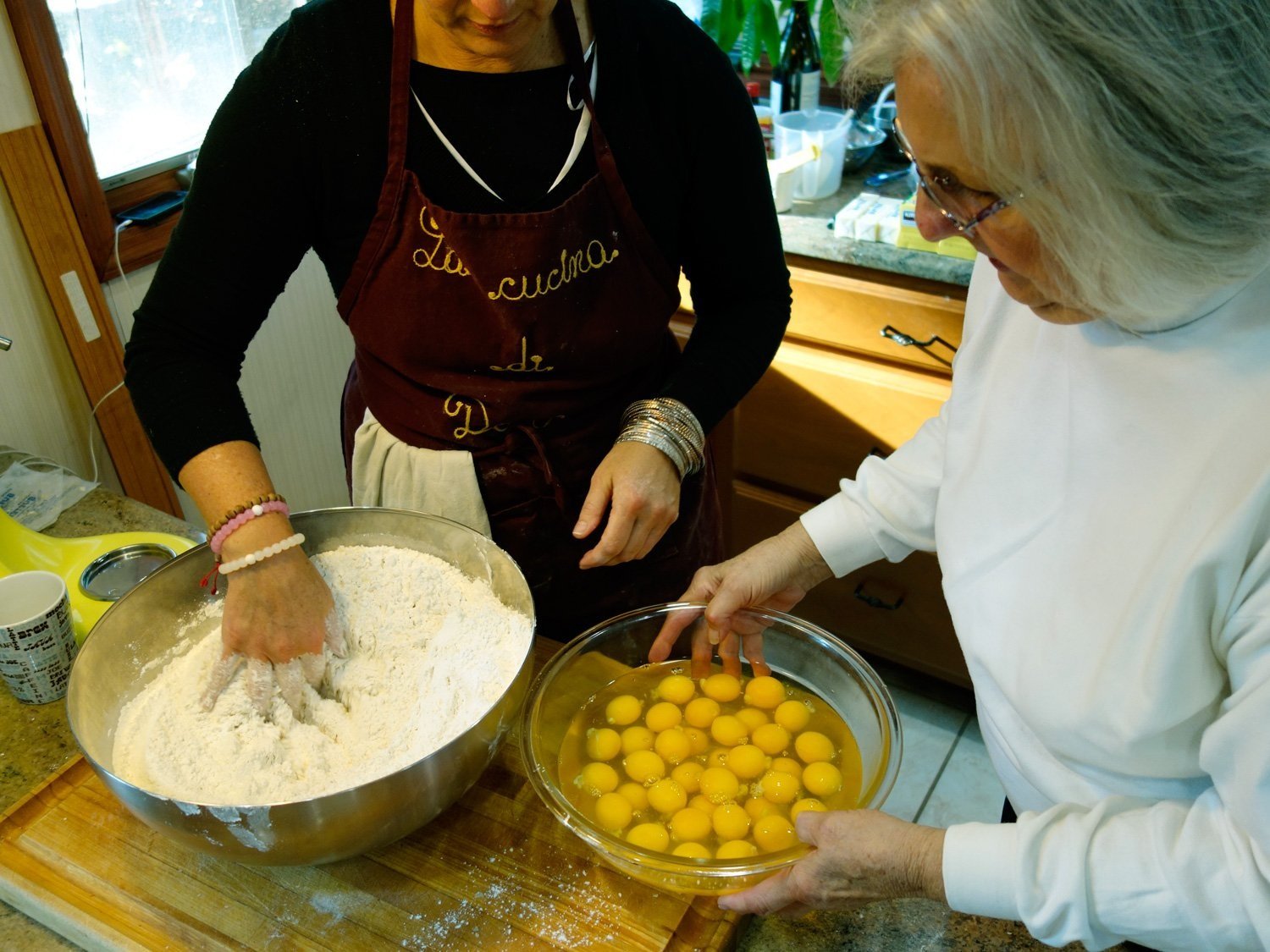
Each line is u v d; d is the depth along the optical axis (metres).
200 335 1.10
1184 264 0.61
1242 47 0.54
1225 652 0.69
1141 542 0.73
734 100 1.15
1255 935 0.67
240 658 0.98
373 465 1.28
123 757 0.92
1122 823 0.73
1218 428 0.69
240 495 1.01
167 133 1.88
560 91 1.06
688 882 0.82
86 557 1.27
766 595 1.08
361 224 1.11
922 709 2.29
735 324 1.26
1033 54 0.55
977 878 0.75
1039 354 0.84
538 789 0.88
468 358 1.16
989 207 0.64
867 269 1.88
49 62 1.52
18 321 1.60
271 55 1.03
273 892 0.88
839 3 0.65
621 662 1.10
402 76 1.01
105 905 0.87
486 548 1.05
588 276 1.14
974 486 0.88
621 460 1.12
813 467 2.15
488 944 0.83
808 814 0.83
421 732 0.91
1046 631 0.80
